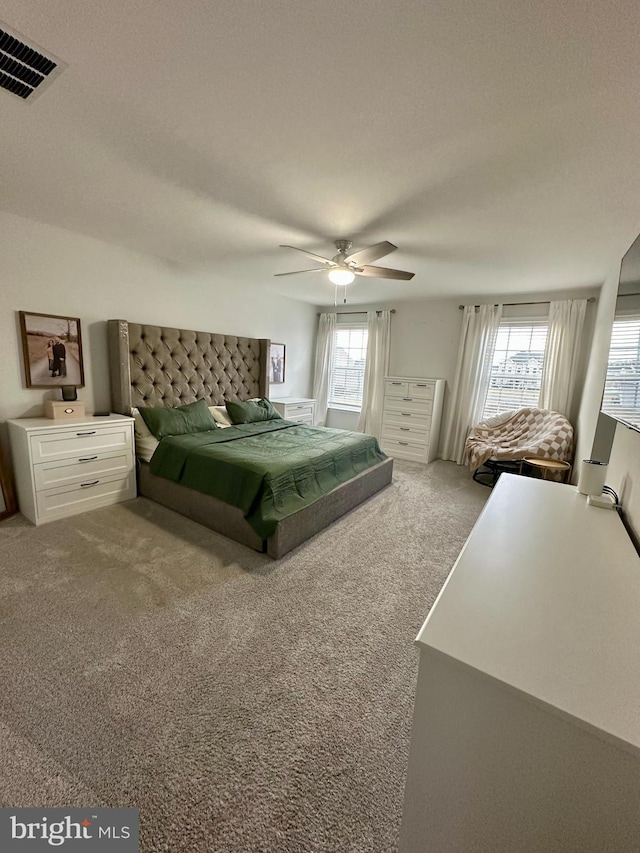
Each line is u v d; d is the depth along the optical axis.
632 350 1.46
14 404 2.72
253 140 1.56
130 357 3.31
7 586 1.91
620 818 0.57
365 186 1.92
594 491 1.65
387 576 2.17
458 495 3.61
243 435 3.42
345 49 1.07
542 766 0.63
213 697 1.34
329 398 6.10
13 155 1.73
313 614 1.81
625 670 0.67
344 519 2.96
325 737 1.22
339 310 5.79
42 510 2.59
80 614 1.72
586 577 0.99
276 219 2.41
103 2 0.95
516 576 0.99
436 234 2.54
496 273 3.47
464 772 0.71
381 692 1.39
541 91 1.19
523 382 4.42
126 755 1.13
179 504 2.85
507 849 0.68
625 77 1.11
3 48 1.10
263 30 1.02
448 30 0.99
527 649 0.71
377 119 1.39
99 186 2.05
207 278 4.02
